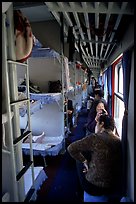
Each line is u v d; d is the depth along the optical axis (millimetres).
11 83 2148
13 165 1887
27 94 2439
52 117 4902
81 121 8172
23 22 2230
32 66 4859
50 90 4637
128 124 2525
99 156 2289
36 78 4863
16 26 2174
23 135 2250
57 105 4848
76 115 7809
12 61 1970
